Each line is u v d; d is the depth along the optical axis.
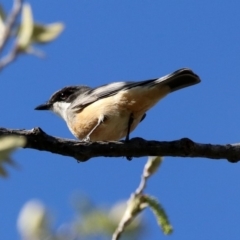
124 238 6.11
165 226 7.78
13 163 3.97
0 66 3.81
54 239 5.35
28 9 3.95
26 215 5.38
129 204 7.80
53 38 3.96
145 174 8.53
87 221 5.59
